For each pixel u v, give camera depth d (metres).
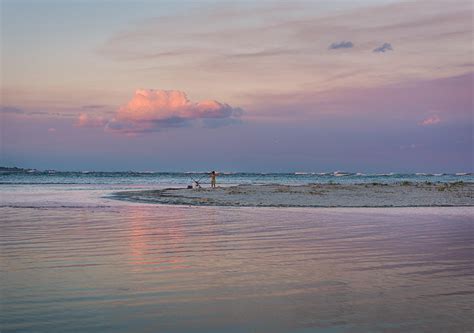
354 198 32.19
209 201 31.06
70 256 10.63
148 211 23.42
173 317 6.12
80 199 34.25
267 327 5.74
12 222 18.14
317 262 9.88
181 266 9.46
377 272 8.84
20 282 8.05
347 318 6.05
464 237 13.69
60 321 5.95
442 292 7.34
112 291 7.44
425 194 35.62
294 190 40.44
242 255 10.73
